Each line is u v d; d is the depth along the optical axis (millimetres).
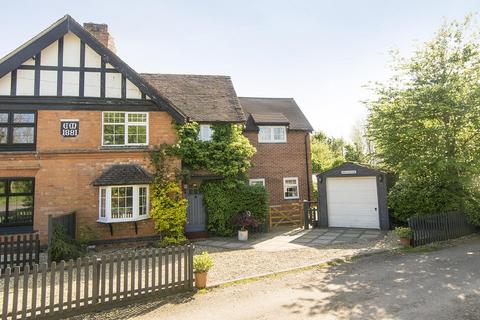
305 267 9172
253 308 6383
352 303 6438
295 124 21266
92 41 13430
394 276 8094
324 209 16969
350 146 40875
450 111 12250
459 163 12156
